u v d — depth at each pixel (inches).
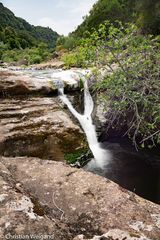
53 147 277.3
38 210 113.2
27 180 153.0
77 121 361.4
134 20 960.3
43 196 137.1
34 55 1499.8
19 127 266.1
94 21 1353.3
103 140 385.7
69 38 1432.1
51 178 155.1
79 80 413.7
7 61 1549.0
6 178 140.4
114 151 353.4
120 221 118.6
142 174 295.0
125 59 200.8
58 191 141.4
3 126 261.4
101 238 96.2
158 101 210.8
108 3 1350.9
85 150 305.0
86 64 212.7
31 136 263.3
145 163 320.5
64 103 364.8
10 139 246.5
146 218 121.9
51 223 105.0
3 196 116.2
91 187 145.1
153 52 202.7
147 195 257.8
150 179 285.0
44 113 308.2
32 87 346.6
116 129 357.7
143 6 850.8
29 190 142.4
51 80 383.9
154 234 110.6
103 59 204.7
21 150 250.7
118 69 201.2
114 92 202.2
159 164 319.3
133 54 198.5
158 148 359.6
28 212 108.7
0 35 2664.9
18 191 125.6
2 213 104.8
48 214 120.2
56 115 312.2
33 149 260.5
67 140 289.7
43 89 357.4
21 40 2903.5
